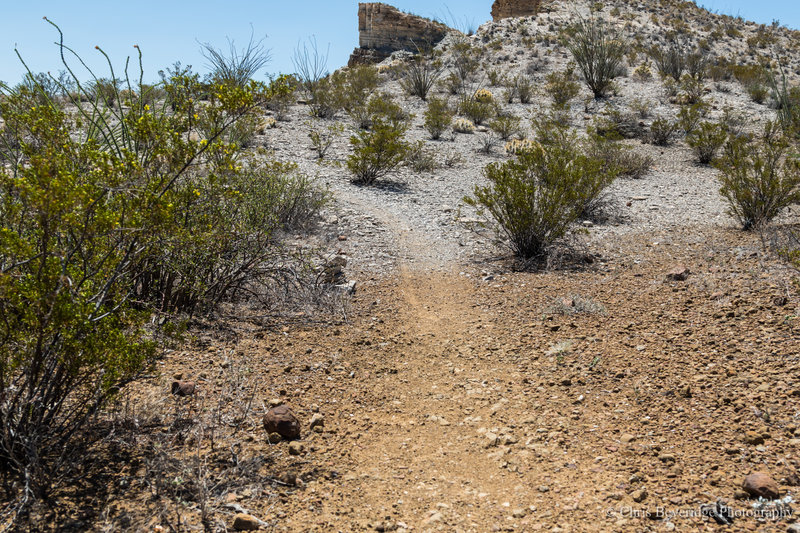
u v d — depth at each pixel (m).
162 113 4.32
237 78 12.20
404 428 3.91
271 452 3.44
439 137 17.97
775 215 8.73
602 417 3.84
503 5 47.47
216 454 3.35
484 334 5.53
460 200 11.41
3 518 2.64
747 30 37.50
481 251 8.38
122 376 3.18
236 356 4.74
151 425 3.53
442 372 4.80
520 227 7.80
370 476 3.29
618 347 4.89
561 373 4.55
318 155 14.28
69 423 3.24
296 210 8.87
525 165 8.65
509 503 3.02
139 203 3.07
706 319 5.16
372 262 7.75
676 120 19.94
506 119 18.95
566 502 2.97
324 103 20.03
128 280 3.63
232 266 5.74
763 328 4.73
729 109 20.20
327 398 4.24
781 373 3.99
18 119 3.51
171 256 4.83
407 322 5.90
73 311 2.71
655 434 3.55
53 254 2.85
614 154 14.54
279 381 4.40
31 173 2.74
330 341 5.29
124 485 2.96
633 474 3.15
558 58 29.64
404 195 11.59
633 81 25.58
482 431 3.82
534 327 5.56
